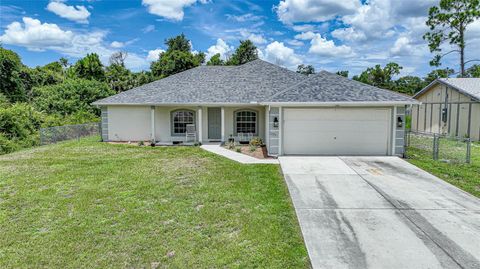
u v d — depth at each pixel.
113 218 6.07
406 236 5.27
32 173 9.84
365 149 13.04
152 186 8.28
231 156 13.01
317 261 4.47
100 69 40.34
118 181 8.82
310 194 7.62
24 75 29.80
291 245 4.95
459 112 19.59
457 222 5.87
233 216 6.11
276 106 12.85
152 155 13.23
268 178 9.15
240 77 19.56
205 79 19.55
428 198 7.30
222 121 16.92
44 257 4.61
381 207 6.70
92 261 4.49
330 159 12.16
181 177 9.28
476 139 17.94
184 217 6.08
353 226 5.70
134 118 17.86
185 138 18.12
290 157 12.63
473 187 8.25
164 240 5.12
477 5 30.44
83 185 8.42
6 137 15.93
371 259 4.52
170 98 17.17
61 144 16.80
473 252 4.70
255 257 4.57
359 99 12.38
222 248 4.83
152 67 41.81
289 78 19.20
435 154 12.34
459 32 31.84
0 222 5.93
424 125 24.19
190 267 4.30
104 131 17.97
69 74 39.12
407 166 10.84
